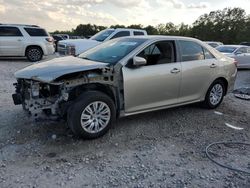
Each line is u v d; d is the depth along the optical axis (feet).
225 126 18.71
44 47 50.93
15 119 17.83
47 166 12.62
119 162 13.29
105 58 17.19
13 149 14.02
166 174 12.46
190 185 11.73
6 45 48.39
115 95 16.16
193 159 13.93
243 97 26.81
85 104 14.67
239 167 13.38
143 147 14.94
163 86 17.74
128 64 16.29
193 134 17.04
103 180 11.80
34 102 14.83
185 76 18.80
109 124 15.83
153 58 17.52
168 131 17.28
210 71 20.48
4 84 28.55
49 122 17.34
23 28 49.70
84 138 15.20
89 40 42.42
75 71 14.57
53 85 14.98
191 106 22.53
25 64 46.16
